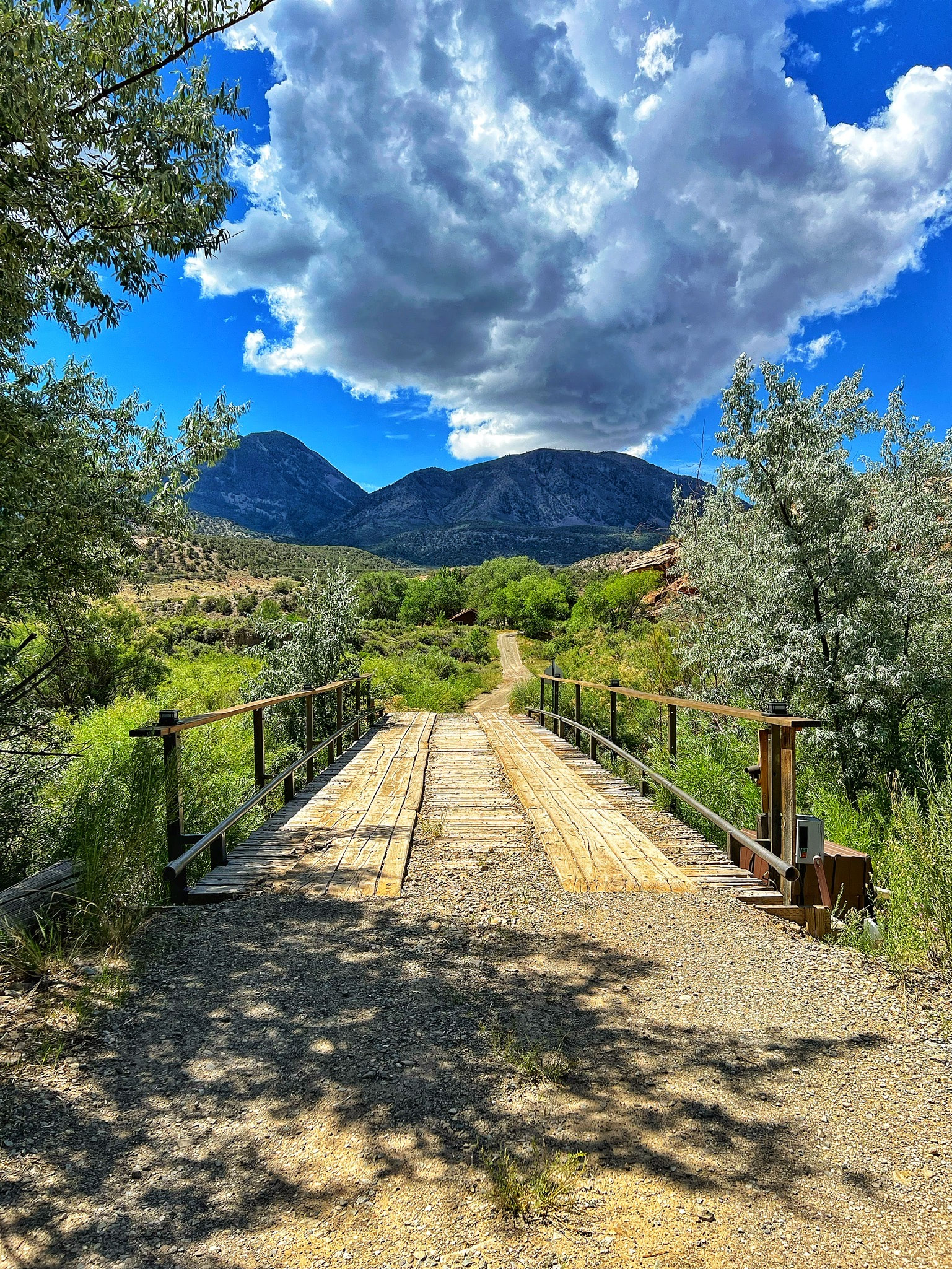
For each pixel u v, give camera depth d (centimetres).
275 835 590
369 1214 195
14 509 491
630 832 593
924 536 723
